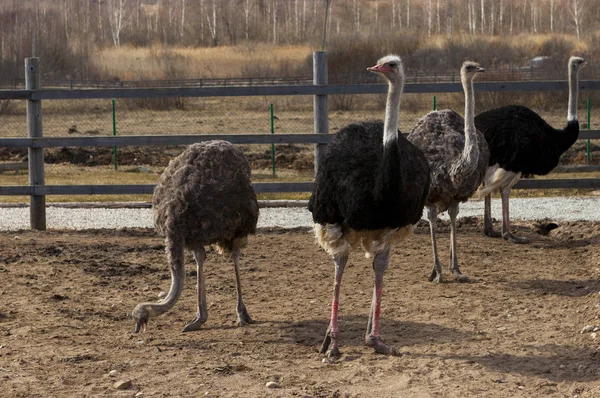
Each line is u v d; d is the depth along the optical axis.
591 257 10.22
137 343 7.31
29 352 7.02
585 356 6.86
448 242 11.23
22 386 6.29
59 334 7.51
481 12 68.19
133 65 46.22
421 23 69.62
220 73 42.91
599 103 25.56
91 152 22.08
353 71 38.31
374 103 27.94
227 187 7.61
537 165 11.06
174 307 8.45
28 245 11.03
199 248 7.62
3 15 63.78
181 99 29.08
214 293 8.93
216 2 71.56
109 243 11.23
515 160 10.90
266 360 6.91
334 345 6.97
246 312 7.92
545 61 37.88
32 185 12.52
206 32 66.69
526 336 7.39
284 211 13.73
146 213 13.94
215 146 7.83
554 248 10.91
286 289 9.06
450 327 7.69
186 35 66.62
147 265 10.02
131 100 29.02
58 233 12.20
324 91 12.40
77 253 10.60
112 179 18.20
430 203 9.25
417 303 8.46
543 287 9.02
